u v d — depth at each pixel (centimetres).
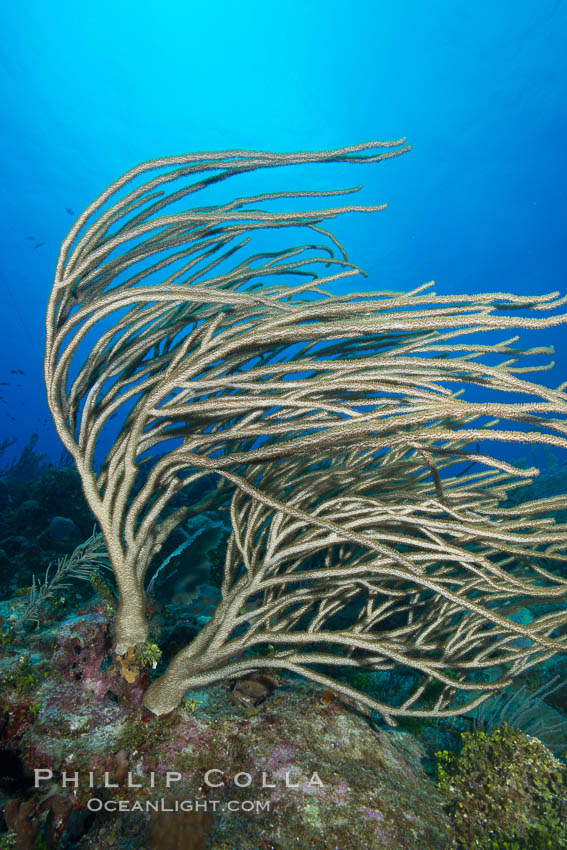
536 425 228
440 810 277
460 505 317
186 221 221
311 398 240
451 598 235
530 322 192
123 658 266
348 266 332
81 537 761
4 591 563
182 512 328
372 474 332
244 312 268
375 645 259
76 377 242
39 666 269
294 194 263
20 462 1697
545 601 328
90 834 228
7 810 202
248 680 320
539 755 305
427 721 395
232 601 263
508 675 289
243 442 345
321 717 295
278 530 254
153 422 267
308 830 233
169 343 294
